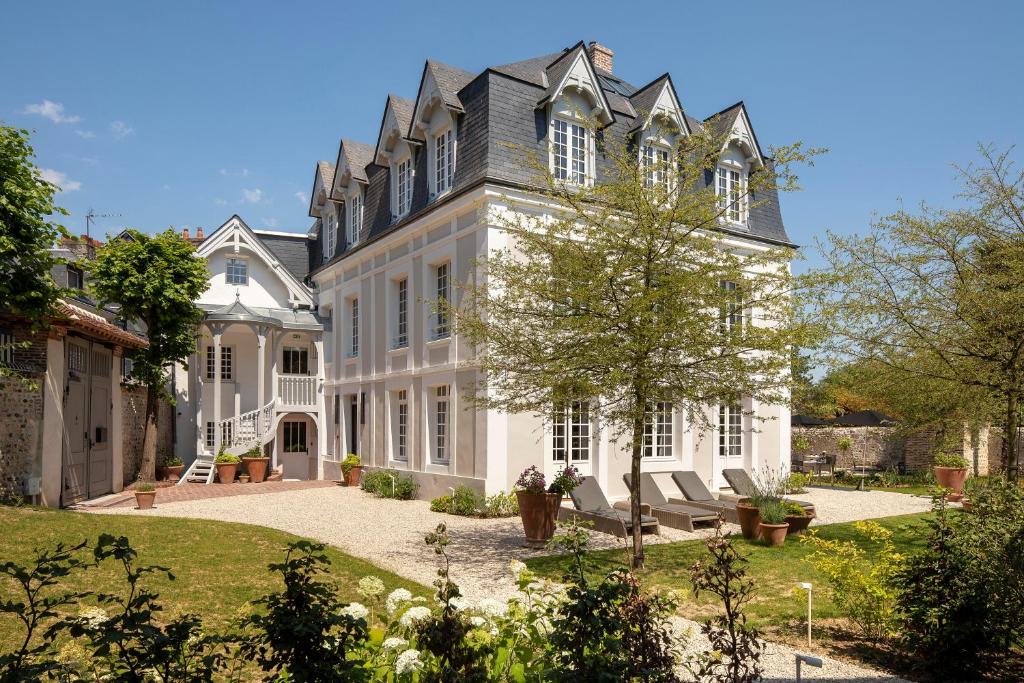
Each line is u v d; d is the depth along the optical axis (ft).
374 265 71.36
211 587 28.02
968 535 20.16
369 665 12.78
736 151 67.87
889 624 22.04
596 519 42.98
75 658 11.87
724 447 65.62
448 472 55.98
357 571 31.76
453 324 47.62
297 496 62.18
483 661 13.04
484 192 50.75
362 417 73.15
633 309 29.91
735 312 33.22
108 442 60.59
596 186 34.35
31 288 40.78
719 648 14.93
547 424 53.52
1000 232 32.48
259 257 86.28
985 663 20.34
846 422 90.63
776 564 34.47
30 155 40.09
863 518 50.49
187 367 71.05
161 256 67.87
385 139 68.08
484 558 36.14
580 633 11.87
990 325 30.50
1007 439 33.22
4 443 44.96
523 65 61.05
